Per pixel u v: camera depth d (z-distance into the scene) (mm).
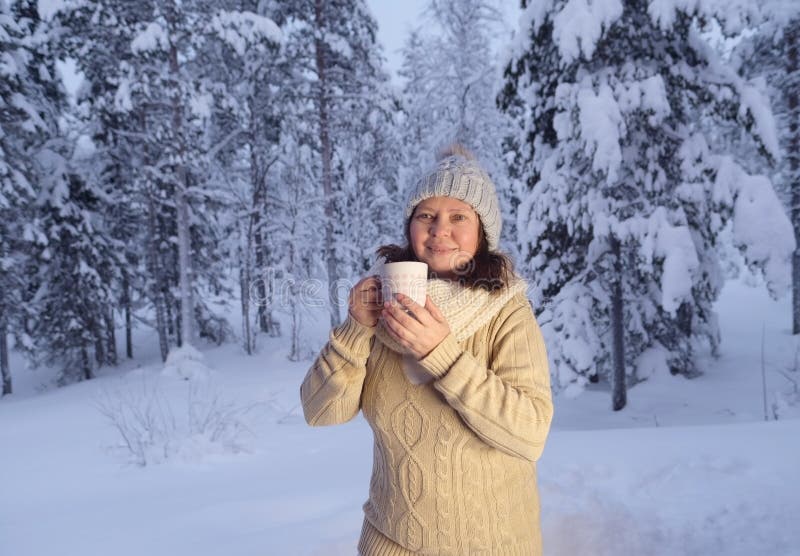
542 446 1100
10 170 12984
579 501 2701
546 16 8852
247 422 7133
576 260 9680
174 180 14320
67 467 5641
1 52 12648
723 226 8711
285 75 15664
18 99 12906
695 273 8742
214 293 20906
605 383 12031
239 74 15891
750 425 4160
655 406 9875
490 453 1164
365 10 14812
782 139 15172
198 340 20516
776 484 2801
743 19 7438
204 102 13320
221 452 5625
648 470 3164
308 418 1360
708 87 8539
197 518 3164
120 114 15500
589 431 4555
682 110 9000
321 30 14469
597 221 8531
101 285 16828
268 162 17438
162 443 5902
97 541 2998
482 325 1179
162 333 18219
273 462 5133
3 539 3299
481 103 15094
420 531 1171
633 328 10758
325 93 15039
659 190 8695
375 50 16562
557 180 8938
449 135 14953
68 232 16469
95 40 13805
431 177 1267
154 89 13227
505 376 1143
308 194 17406
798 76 14633
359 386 1254
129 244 19703
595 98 7922
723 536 2307
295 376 13203
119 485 4809
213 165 17422
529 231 9227
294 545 2504
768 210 8070
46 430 8078
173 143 13758
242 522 3031
